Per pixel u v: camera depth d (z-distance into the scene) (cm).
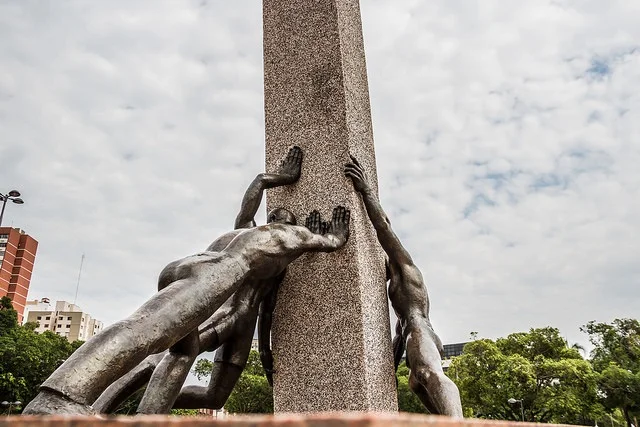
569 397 3244
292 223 586
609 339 4588
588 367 3372
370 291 570
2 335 3719
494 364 3453
